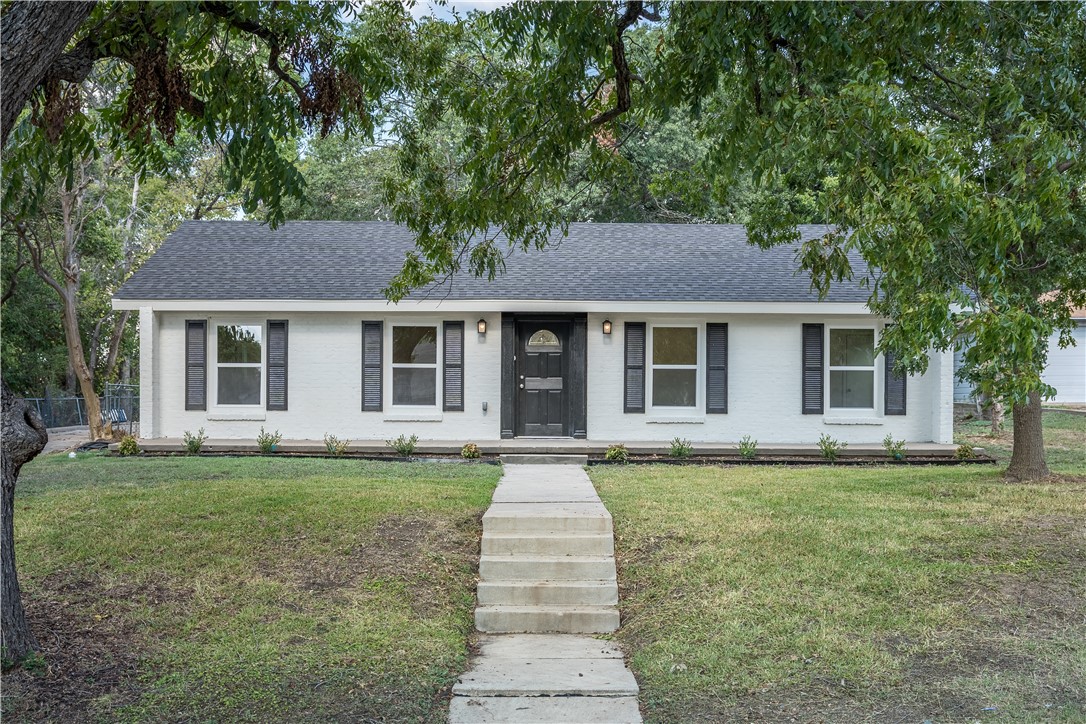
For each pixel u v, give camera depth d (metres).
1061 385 28.59
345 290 16.95
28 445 5.98
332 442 16.20
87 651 6.18
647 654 6.78
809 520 9.51
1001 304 6.13
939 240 6.91
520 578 8.36
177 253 18.33
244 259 18.11
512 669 6.60
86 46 7.12
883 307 10.79
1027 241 10.00
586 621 7.70
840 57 7.82
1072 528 8.92
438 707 5.84
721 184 10.80
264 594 7.43
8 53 5.36
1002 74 8.35
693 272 17.73
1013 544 8.41
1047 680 5.86
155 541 8.52
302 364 17.17
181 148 25.06
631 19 8.51
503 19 8.52
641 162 23.58
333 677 6.08
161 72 7.36
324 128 8.55
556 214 10.80
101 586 7.39
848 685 5.96
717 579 7.91
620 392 17.16
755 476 13.06
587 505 10.06
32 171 8.20
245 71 8.57
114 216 31.33
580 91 9.05
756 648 6.62
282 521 9.28
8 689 5.47
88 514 9.45
